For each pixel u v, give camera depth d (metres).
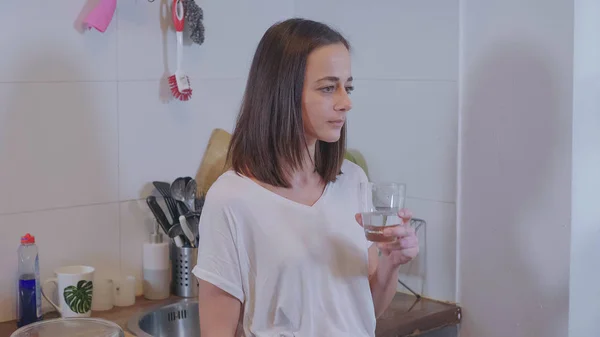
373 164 2.36
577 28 1.88
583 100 1.91
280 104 1.43
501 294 2.08
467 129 2.12
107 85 2.09
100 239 2.11
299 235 1.44
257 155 1.46
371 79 2.34
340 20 2.41
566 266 1.94
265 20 2.46
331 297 1.46
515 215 2.03
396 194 1.42
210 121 2.34
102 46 2.07
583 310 2.00
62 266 2.04
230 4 2.35
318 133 1.44
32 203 1.97
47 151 1.99
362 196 1.58
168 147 2.24
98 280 2.08
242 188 1.43
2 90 1.90
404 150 2.27
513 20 1.99
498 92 2.04
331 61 1.42
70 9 2.00
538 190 1.98
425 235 2.25
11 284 1.96
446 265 2.20
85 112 2.05
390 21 2.27
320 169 1.54
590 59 1.93
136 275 2.21
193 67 2.27
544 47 1.93
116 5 2.09
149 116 2.19
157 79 2.20
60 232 2.03
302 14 2.52
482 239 2.12
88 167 2.07
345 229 1.50
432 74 2.18
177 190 2.19
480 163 2.10
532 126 1.97
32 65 1.94
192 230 2.20
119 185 2.14
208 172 2.32
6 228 1.93
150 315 2.08
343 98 1.42
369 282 1.58
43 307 2.03
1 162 1.91
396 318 2.05
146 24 2.16
